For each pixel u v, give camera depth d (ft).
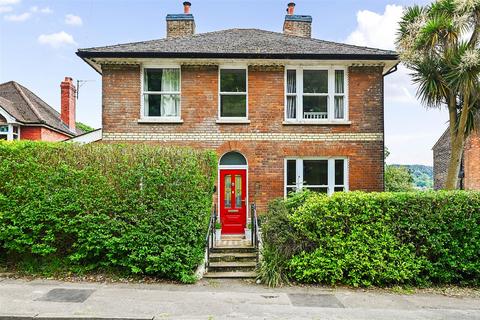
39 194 27.96
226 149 42.60
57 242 28.91
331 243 28.99
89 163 28.68
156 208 28.35
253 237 36.96
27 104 63.00
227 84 44.04
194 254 28.81
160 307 22.34
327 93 44.32
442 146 78.02
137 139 42.37
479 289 28.86
